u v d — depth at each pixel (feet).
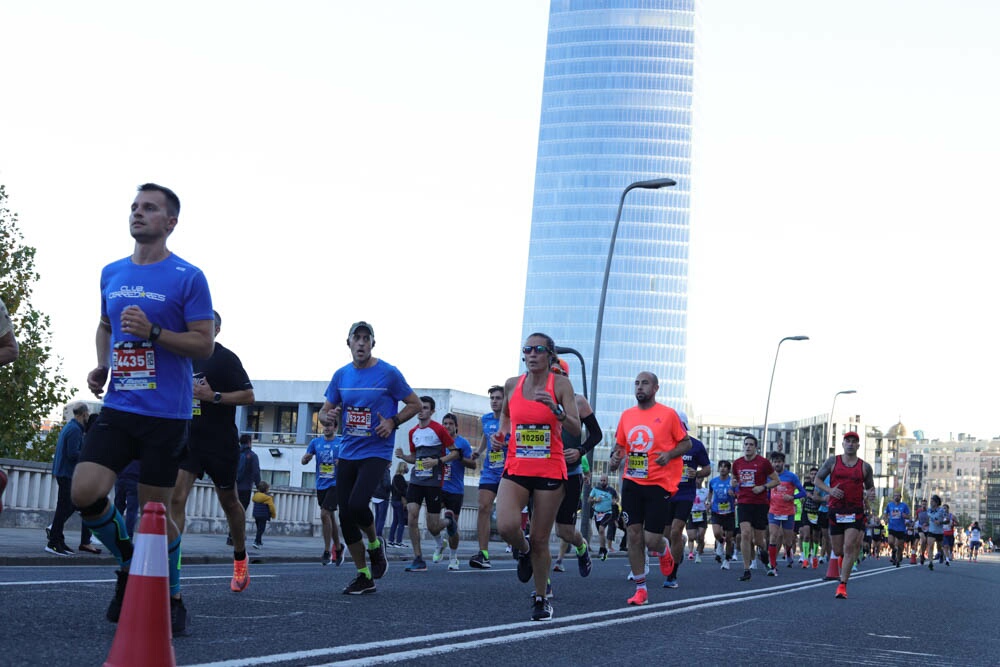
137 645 14.38
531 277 580.30
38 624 21.12
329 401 33.83
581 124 583.99
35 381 117.29
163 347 20.56
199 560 50.70
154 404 20.48
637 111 580.30
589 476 69.26
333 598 31.45
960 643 30.37
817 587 56.59
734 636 28.04
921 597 53.21
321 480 54.19
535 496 27.91
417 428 53.52
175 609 21.45
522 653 21.94
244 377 29.48
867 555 179.32
